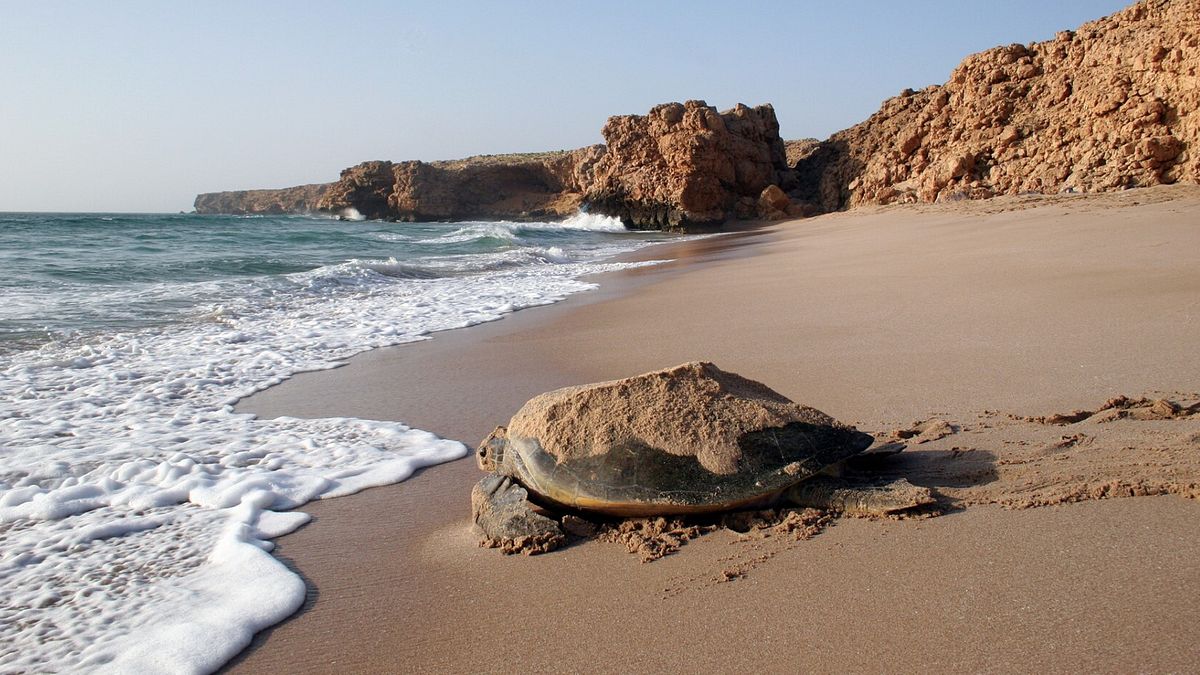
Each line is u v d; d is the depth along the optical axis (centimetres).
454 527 260
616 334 543
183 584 226
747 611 195
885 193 1995
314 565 238
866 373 378
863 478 248
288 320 639
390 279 940
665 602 204
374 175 4078
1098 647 167
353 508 277
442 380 439
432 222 3866
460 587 221
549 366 459
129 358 493
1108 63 1470
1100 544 202
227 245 1498
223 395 416
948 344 416
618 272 1031
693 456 240
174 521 267
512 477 259
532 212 3766
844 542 221
